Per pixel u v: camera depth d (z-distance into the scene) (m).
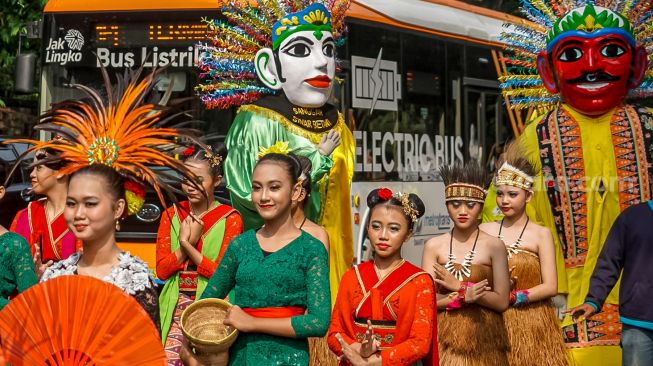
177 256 6.63
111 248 4.75
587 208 7.73
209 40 9.27
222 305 5.02
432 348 5.15
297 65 7.78
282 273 4.97
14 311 4.35
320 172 7.48
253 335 4.96
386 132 10.41
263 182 5.09
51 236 6.62
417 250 10.81
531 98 8.52
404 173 10.67
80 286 4.33
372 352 4.91
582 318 6.24
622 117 7.86
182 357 5.02
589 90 7.76
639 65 7.96
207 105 8.09
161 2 9.34
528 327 6.59
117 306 4.32
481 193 6.18
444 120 11.44
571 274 7.75
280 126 7.77
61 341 4.34
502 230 6.84
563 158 7.83
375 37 10.33
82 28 9.52
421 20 11.09
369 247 10.00
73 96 9.53
